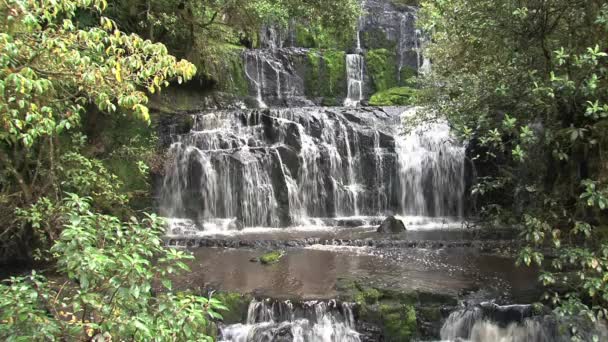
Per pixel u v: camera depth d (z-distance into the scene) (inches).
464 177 514.3
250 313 260.5
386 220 459.8
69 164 341.4
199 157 512.7
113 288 136.9
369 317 250.8
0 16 141.1
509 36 227.5
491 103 241.6
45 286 159.3
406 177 542.3
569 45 210.4
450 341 246.5
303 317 253.1
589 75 188.4
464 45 312.5
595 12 199.9
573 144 203.2
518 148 195.8
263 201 516.7
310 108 580.4
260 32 835.4
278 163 527.5
